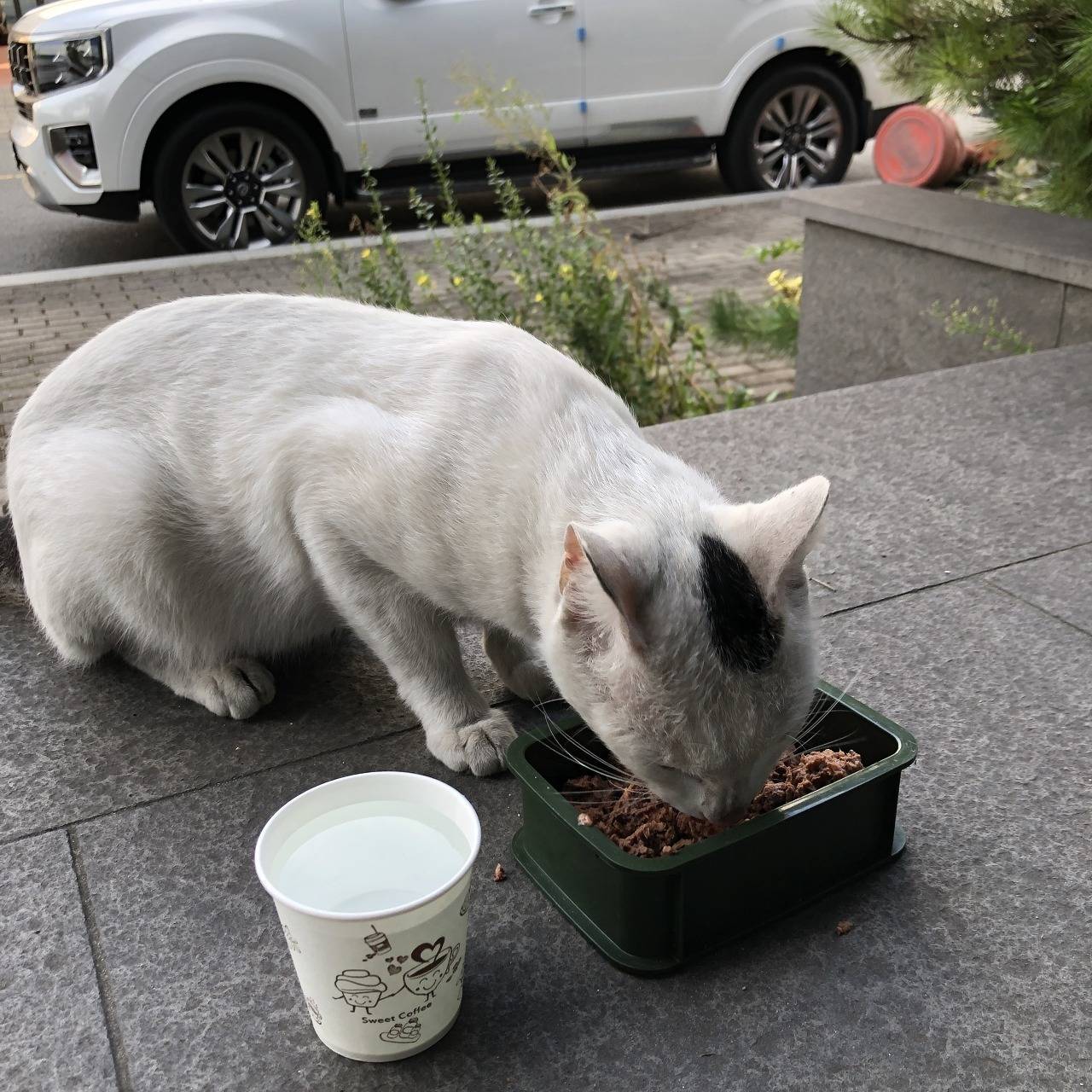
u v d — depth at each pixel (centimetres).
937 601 192
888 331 360
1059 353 298
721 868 119
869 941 125
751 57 583
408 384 154
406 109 529
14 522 183
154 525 168
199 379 167
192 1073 112
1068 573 199
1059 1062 109
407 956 104
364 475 147
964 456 244
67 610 175
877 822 132
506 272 441
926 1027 114
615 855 116
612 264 416
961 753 154
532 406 146
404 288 323
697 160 615
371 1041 110
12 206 660
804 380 396
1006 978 119
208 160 511
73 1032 118
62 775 160
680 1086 109
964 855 137
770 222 582
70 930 131
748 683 115
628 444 144
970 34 310
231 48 491
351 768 160
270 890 102
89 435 170
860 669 174
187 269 499
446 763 158
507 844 143
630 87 571
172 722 173
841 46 344
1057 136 313
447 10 521
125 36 481
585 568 120
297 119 525
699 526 123
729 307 398
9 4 1283
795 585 124
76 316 441
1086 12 291
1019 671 172
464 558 145
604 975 122
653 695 116
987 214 347
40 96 489
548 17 540
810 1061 111
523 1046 114
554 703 174
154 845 145
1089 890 130
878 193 385
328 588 161
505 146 418
